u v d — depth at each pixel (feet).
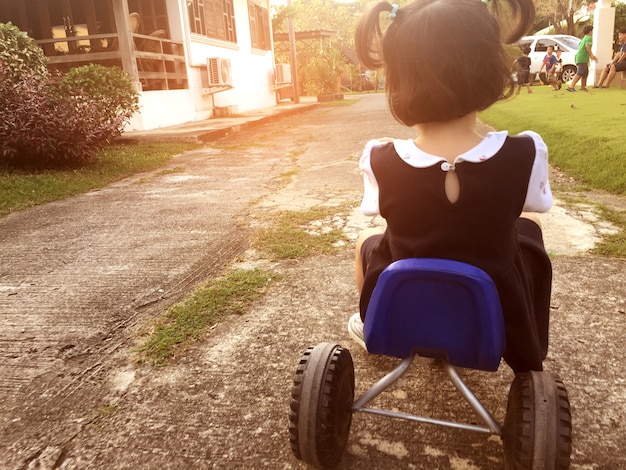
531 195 4.67
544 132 23.57
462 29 4.21
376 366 7.47
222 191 18.88
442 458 5.80
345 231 13.17
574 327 8.27
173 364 7.75
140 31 43.88
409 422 6.36
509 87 4.55
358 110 53.36
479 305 4.42
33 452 6.13
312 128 38.42
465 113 4.50
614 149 18.63
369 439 6.11
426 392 6.91
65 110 23.52
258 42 64.95
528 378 4.84
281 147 29.37
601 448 5.82
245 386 7.18
